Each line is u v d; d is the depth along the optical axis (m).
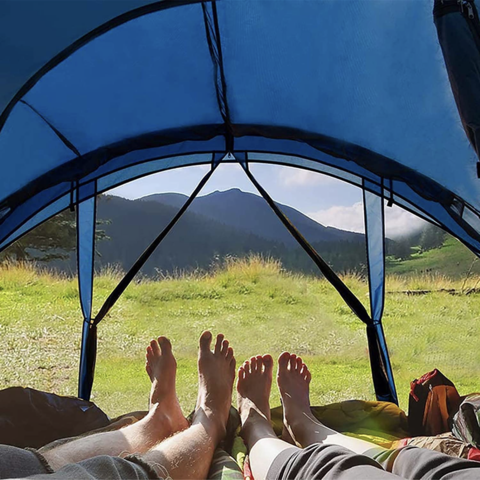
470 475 0.69
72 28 0.97
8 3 0.91
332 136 1.47
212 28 1.21
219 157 1.72
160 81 1.35
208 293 3.97
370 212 1.79
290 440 1.30
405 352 2.98
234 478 0.95
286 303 3.81
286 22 1.18
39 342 3.05
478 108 0.87
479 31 0.88
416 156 1.34
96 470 0.69
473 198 1.27
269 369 1.52
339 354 2.96
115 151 1.48
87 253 1.75
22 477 0.66
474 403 1.23
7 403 1.36
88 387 1.70
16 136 1.25
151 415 1.21
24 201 1.34
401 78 1.19
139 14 0.99
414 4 1.04
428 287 3.97
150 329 3.36
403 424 1.45
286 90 1.38
